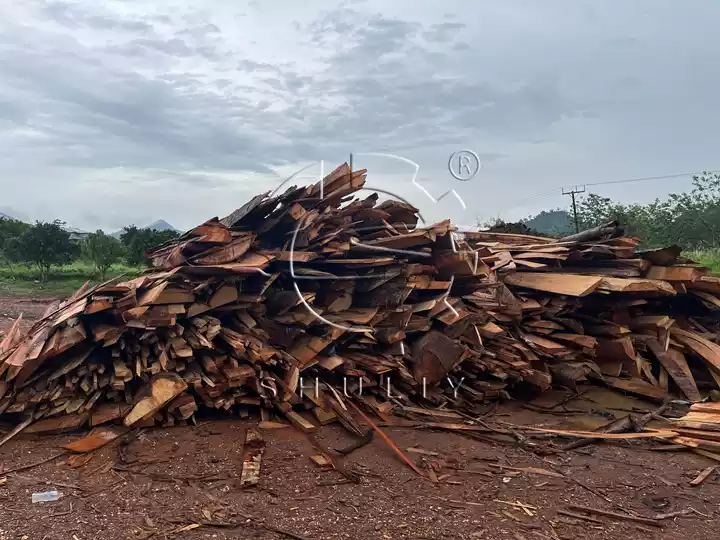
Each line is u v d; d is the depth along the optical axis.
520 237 8.40
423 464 4.09
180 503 3.41
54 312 5.33
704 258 15.70
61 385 4.48
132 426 4.46
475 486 3.77
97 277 18.80
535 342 5.99
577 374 5.79
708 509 3.49
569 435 4.65
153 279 4.80
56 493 3.49
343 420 4.72
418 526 3.22
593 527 3.25
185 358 4.68
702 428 4.53
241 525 3.18
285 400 4.75
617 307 6.50
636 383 6.03
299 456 4.14
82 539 3.00
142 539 3.01
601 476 3.97
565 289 6.16
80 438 4.31
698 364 6.60
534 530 3.21
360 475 3.88
